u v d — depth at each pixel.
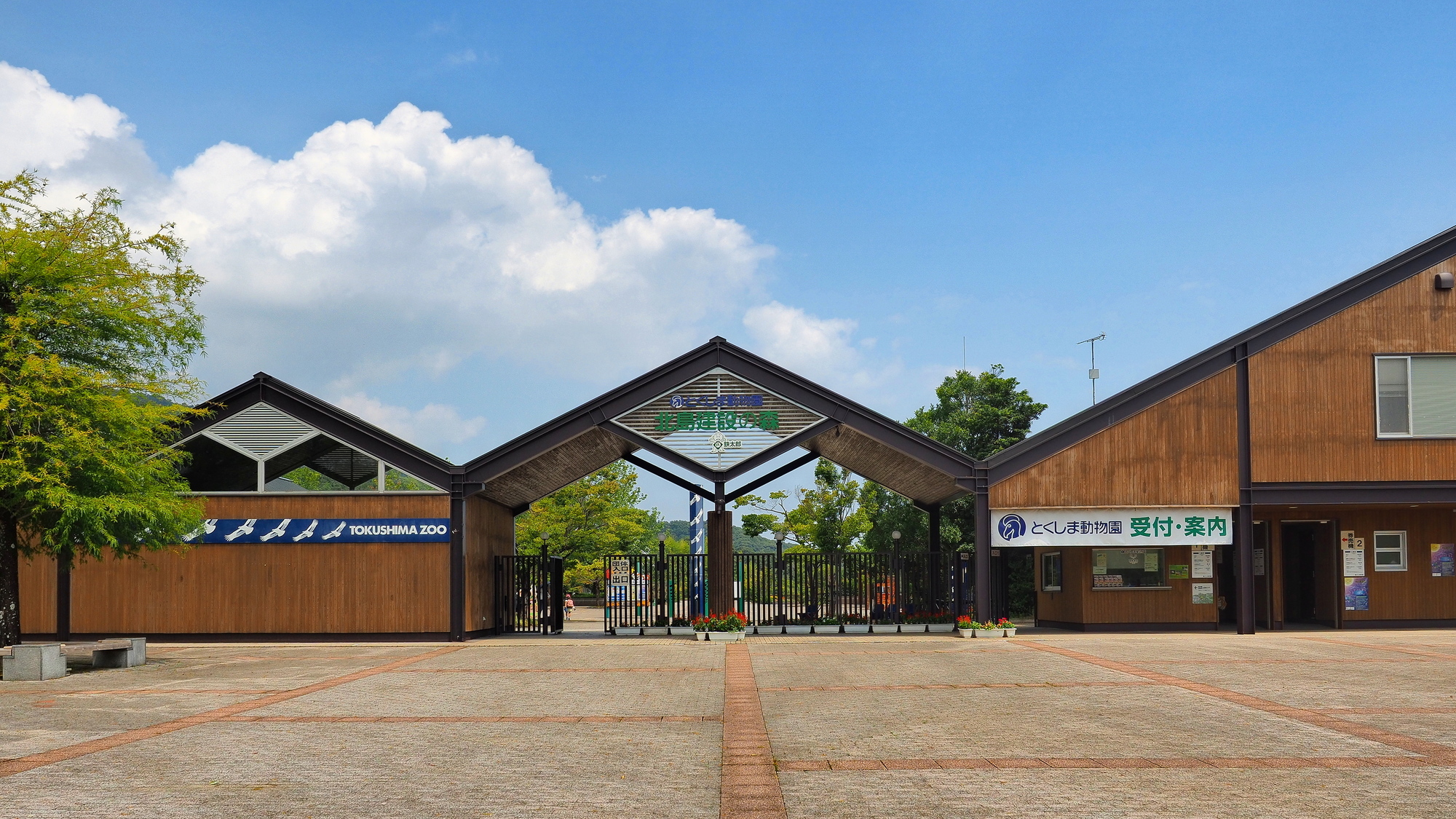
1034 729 9.98
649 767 8.40
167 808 7.11
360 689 13.51
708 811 6.98
